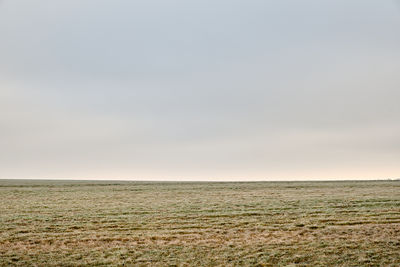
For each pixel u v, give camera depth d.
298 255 20.39
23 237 24.83
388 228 25.31
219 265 19.27
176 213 32.84
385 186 55.62
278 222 28.30
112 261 20.03
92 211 34.38
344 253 20.48
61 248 22.39
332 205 35.38
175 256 20.70
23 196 46.50
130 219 30.36
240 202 39.06
